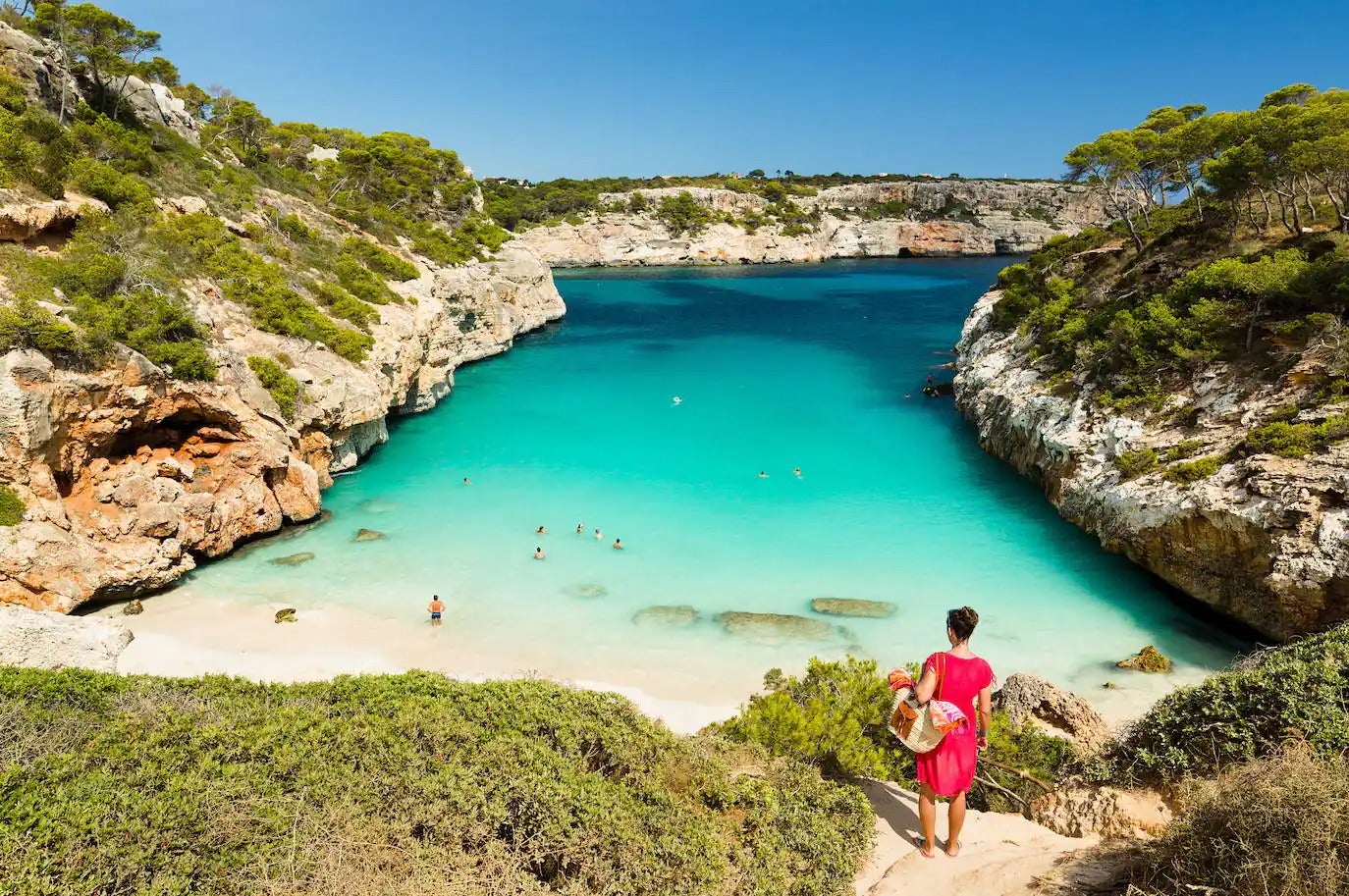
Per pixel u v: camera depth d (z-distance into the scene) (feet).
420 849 26.45
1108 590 99.30
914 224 616.39
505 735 34.37
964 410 176.96
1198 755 30.60
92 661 76.13
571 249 529.45
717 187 631.56
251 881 24.21
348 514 122.72
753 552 111.34
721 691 78.48
